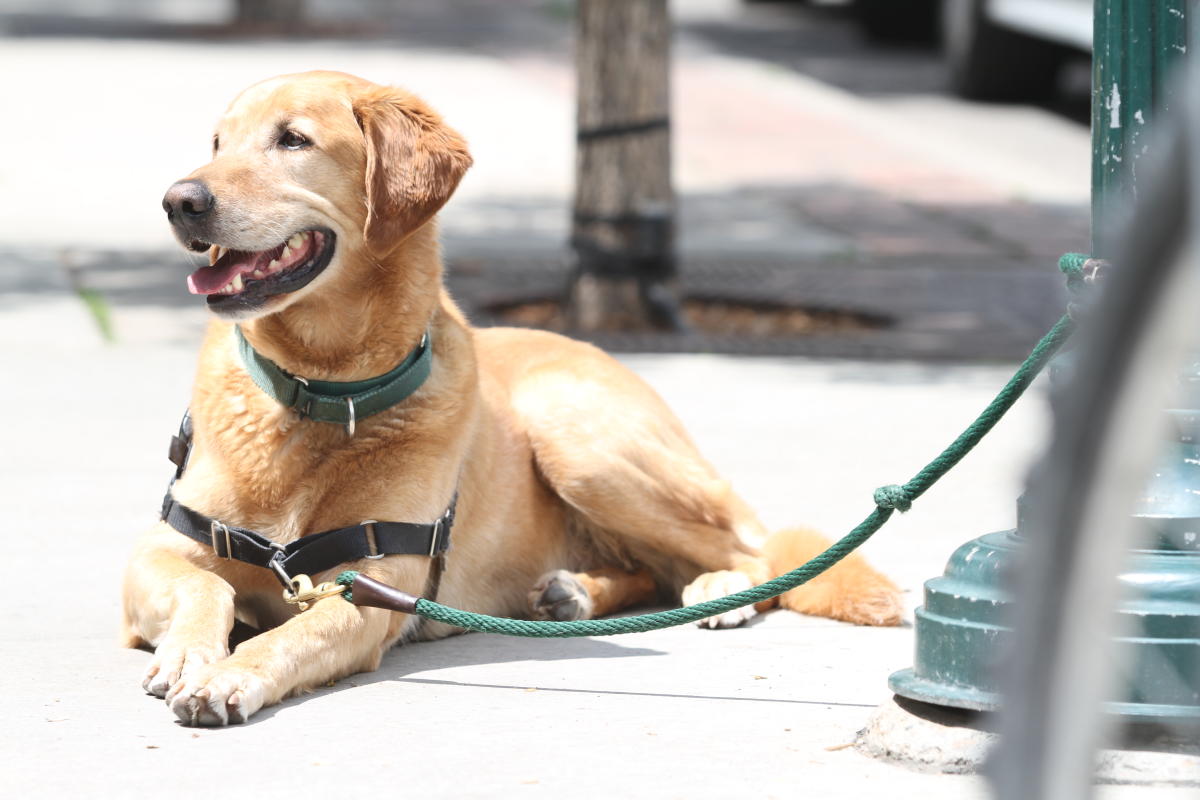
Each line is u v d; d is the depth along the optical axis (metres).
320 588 5.39
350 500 5.61
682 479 6.71
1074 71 33.41
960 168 23.00
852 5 40.09
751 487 8.77
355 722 4.88
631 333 13.71
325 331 5.55
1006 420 10.80
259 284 5.43
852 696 5.23
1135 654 4.27
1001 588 4.47
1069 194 21.19
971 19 28.42
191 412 5.94
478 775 4.36
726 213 19.25
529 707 5.09
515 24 43.25
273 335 5.54
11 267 14.90
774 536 6.78
